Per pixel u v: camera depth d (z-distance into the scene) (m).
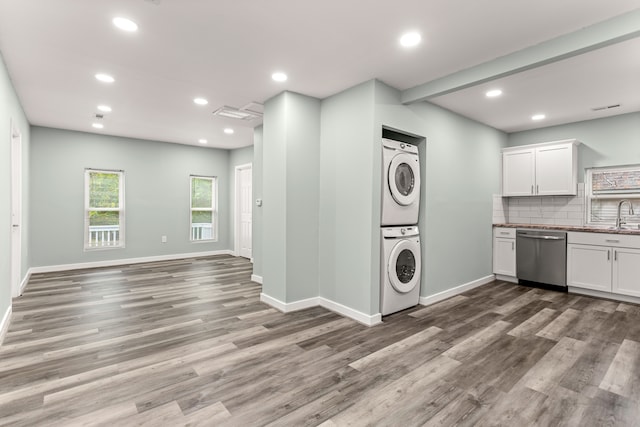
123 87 3.37
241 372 2.17
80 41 2.43
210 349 2.52
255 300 3.82
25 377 2.09
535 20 2.13
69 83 3.26
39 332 2.81
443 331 2.89
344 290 3.35
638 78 3.01
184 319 3.17
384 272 3.22
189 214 6.76
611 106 3.81
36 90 3.45
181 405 1.81
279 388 1.99
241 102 3.83
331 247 3.51
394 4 1.96
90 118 4.62
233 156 7.18
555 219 4.70
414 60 2.71
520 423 1.67
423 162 3.68
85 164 5.56
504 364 2.29
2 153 2.71
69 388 1.97
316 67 2.85
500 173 4.95
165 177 6.44
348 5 1.98
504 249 4.70
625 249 3.68
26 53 2.61
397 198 3.31
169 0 1.93
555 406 1.81
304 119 3.52
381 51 2.56
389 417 1.72
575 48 2.26
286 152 3.39
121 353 2.44
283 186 3.43
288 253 3.42
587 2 1.94
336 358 2.38
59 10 2.03
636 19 2.02
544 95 3.46
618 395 1.91
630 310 3.44
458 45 2.46
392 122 3.25
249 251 6.68
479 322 3.11
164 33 2.31
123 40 2.41
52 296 3.89
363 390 1.97
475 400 1.87
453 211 4.05
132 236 6.08
